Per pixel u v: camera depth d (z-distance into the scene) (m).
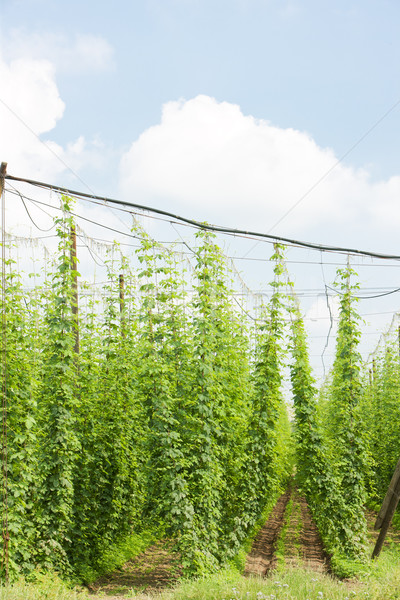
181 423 13.55
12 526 10.67
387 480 24.33
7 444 11.22
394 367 25.39
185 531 12.55
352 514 16.41
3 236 11.05
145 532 18.16
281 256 15.92
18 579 10.57
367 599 8.92
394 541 17.97
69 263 12.57
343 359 17.62
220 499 15.11
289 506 27.89
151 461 13.15
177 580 12.04
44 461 12.10
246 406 16.70
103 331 15.87
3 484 10.91
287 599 8.84
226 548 14.49
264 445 16.45
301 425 17.38
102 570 13.78
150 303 13.27
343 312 17.38
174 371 13.76
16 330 11.66
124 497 15.88
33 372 12.59
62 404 12.29
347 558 14.72
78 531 12.99
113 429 14.84
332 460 17.27
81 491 13.49
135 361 15.35
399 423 23.59
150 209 11.88
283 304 16.50
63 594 9.96
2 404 11.28
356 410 17.53
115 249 15.56
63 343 12.28
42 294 13.84
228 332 16.11
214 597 9.33
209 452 13.52
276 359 16.61
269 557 16.91
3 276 11.17
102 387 15.23
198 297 14.03
